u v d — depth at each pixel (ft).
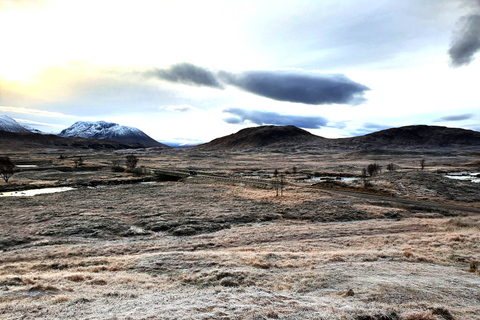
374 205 176.04
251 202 178.81
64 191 227.40
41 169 385.70
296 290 47.16
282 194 209.46
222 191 225.15
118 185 274.57
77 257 78.54
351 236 103.71
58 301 41.27
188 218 134.10
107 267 65.26
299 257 71.05
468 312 35.29
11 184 252.01
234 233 108.68
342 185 254.68
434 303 38.96
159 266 65.21
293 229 114.52
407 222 129.39
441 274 54.34
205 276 56.65
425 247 80.89
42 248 87.56
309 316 33.73
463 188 223.71
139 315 34.53
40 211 145.79
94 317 34.42
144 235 110.42
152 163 583.99
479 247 77.77
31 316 35.55
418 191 216.95
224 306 37.58
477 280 50.39
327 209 159.94
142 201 178.40
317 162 622.95
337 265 61.98
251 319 32.99
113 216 136.77
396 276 52.85
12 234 105.70
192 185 265.34
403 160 645.92
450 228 112.47
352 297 41.91
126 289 48.60
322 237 102.83
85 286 50.42
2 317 35.22
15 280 53.21
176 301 40.86
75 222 122.21
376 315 33.60
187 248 88.99
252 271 58.34
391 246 84.02
